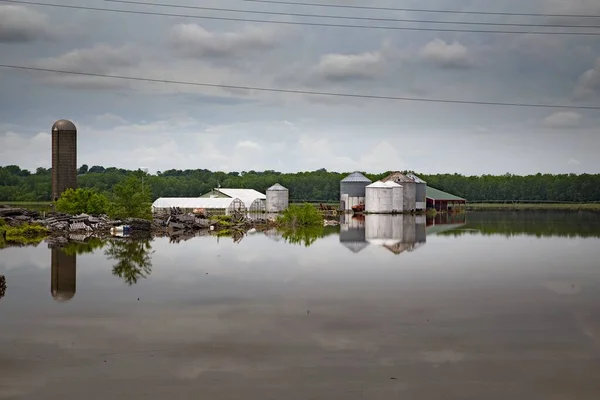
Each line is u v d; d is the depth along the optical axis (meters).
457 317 31.06
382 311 32.31
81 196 104.94
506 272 45.50
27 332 28.28
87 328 28.98
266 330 28.58
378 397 20.81
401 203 148.38
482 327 29.20
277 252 58.25
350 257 54.38
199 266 48.25
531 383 22.08
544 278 42.81
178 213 103.50
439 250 60.53
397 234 81.38
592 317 31.22
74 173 121.62
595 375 22.86
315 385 21.83
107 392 21.19
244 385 21.81
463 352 25.42
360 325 29.44
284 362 24.16
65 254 56.38
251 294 36.69
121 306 33.50
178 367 23.61
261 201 142.12
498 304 34.09
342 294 36.72
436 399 20.67
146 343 26.58
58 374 22.88
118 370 23.28
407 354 25.12
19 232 78.69
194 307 33.19
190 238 74.75
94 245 65.31
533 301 34.94
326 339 27.16
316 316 31.17
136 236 77.88
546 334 28.08
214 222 93.50
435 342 26.75
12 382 22.09
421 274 44.34
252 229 92.50
